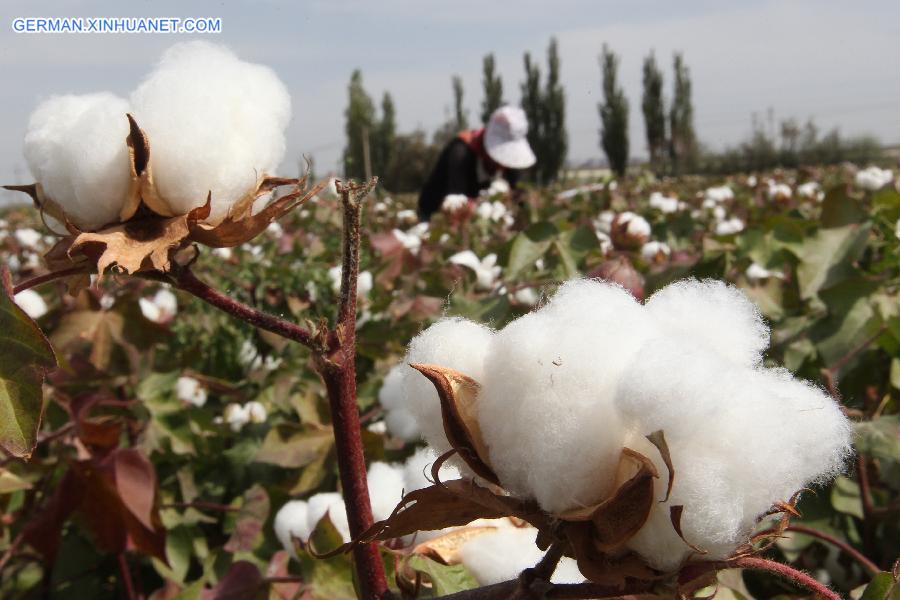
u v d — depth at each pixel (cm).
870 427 160
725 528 58
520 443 64
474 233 452
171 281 91
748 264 271
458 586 101
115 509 184
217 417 285
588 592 66
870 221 248
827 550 175
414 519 71
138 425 244
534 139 4309
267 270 387
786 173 1230
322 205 588
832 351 211
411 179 3634
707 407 55
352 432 90
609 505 60
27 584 218
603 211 540
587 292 65
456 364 68
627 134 4269
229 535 224
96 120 90
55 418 243
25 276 482
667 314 67
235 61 96
